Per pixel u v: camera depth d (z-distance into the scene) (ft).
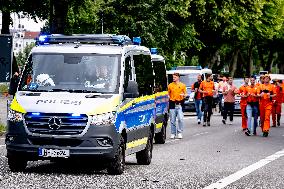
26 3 187.21
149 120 65.77
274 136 107.14
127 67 59.57
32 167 60.54
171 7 196.13
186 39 226.79
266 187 50.37
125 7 193.47
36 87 57.36
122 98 56.59
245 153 77.36
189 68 183.01
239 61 366.02
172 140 97.50
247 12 247.50
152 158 70.90
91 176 54.70
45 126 53.57
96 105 54.08
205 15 239.71
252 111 108.88
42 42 61.21
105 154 53.67
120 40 60.64
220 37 263.70
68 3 159.74
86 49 59.21
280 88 135.54
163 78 95.04
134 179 53.36
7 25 223.51
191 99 175.42
